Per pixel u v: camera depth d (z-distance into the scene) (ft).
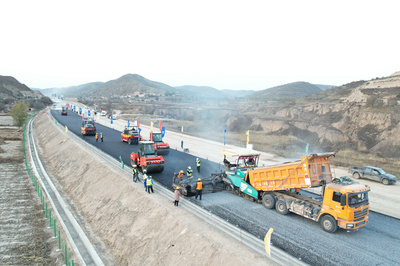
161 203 56.65
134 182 71.31
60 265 48.34
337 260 37.42
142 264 44.57
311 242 42.27
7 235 59.06
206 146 135.64
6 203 76.59
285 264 34.99
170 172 83.20
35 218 67.21
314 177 49.83
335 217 44.32
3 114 357.61
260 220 49.90
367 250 40.29
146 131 187.62
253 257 36.70
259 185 57.26
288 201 51.88
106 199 69.21
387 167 100.22
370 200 65.16
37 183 92.07
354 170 85.05
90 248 52.24
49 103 529.04
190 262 39.86
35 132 216.13
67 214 68.44
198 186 59.41
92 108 409.28
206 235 42.91
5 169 112.47
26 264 48.65
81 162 100.53
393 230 47.75
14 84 588.09
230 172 65.41
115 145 128.57
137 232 52.03
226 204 57.72
